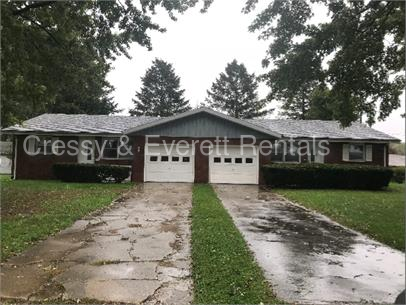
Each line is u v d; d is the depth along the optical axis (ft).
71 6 45.27
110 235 25.76
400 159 112.06
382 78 42.14
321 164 62.59
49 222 28.73
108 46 50.26
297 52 38.04
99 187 54.80
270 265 19.83
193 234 25.62
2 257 20.11
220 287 16.20
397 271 19.12
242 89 195.62
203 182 67.26
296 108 164.35
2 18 38.17
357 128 79.30
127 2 47.52
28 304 14.75
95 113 135.23
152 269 18.75
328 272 18.86
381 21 35.94
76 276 17.71
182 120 68.03
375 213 35.37
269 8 37.47
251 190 56.54
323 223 31.37
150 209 36.65
